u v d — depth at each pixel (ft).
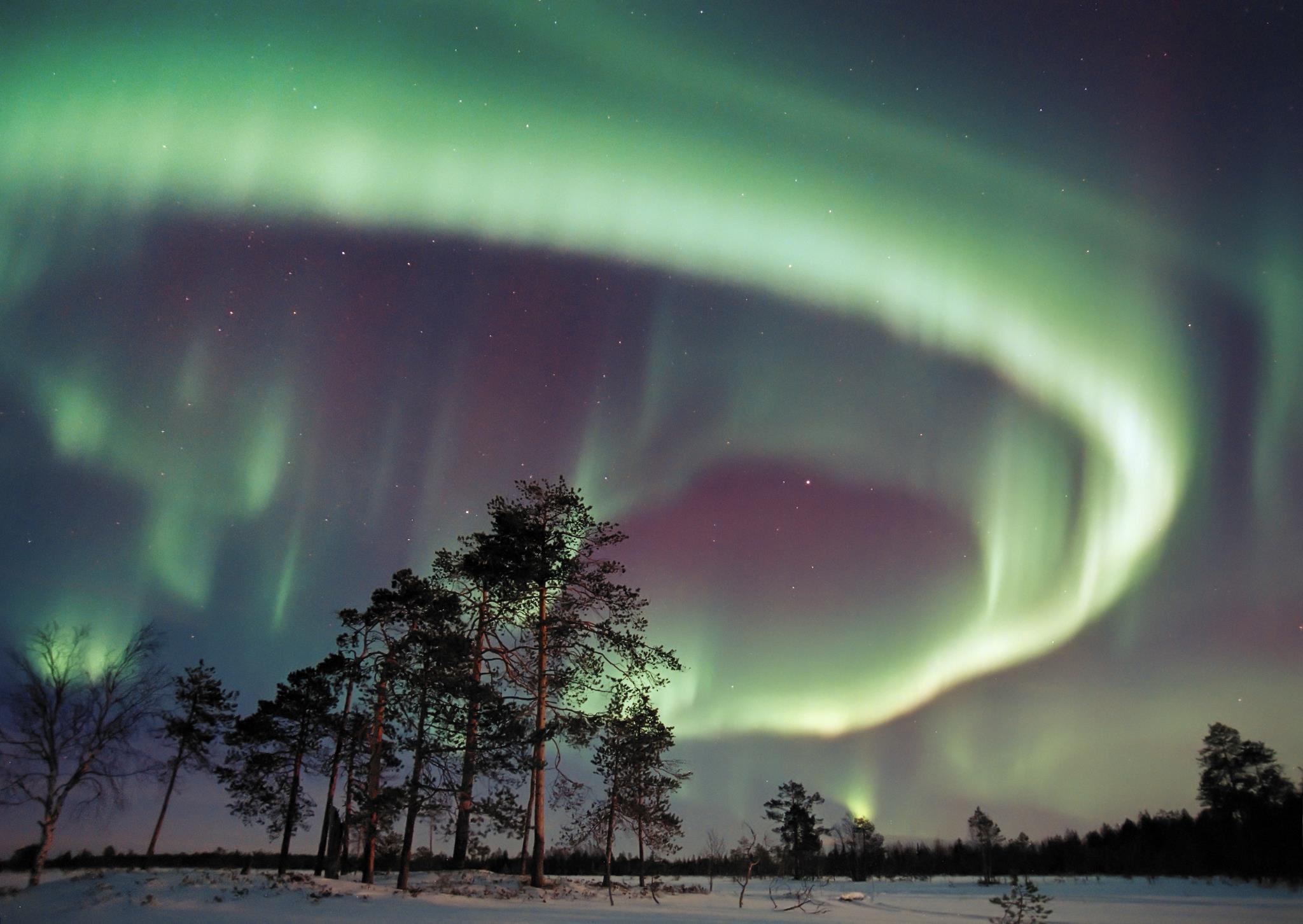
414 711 90.99
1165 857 173.17
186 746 124.88
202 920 62.54
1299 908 91.40
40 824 81.92
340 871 114.93
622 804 104.42
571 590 100.94
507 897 84.64
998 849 209.15
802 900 93.71
